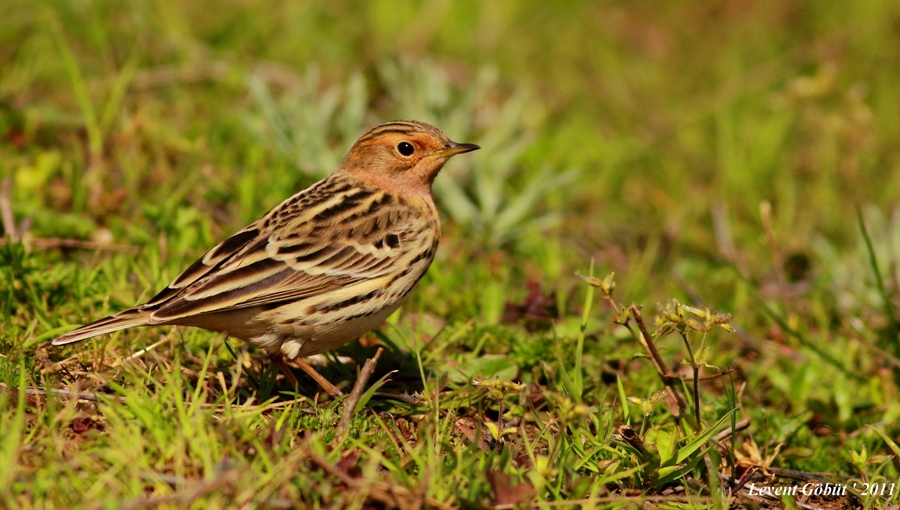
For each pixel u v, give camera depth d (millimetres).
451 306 12320
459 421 9742
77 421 8352
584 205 17766
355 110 16578
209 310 9367
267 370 10102
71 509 6996
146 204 13195
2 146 14383
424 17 21953
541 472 7996
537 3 24328
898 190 18047
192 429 8000
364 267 10086
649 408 9102
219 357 10383
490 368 10680
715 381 11930
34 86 16297
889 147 19703
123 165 13969
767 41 23703
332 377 10727
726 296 14859
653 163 19453
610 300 9484
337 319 9953
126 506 6918
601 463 8812
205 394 8836
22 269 10898
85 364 9859
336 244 10055
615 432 9680
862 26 23672
